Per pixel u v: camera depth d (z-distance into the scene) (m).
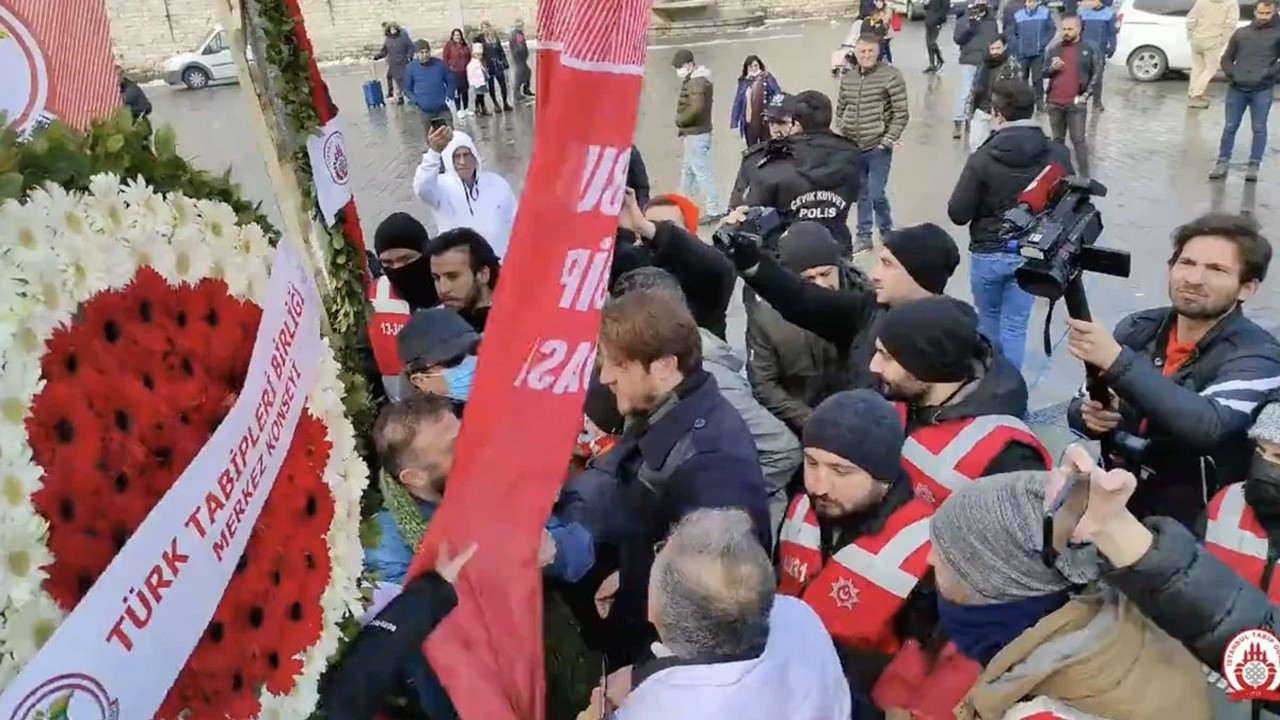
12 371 1.10
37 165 1.22
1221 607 1.59
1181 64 14.41
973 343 2.51
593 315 1.91
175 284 1.35
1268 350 2.57
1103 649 1.65
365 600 1.72
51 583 1.11
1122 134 11.61
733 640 1.75
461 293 3.66
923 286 3.19
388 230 4.01
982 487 1.88
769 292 3.28
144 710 1.19
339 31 23.58
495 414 1.88
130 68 22.31
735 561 1.77
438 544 1.82
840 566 2.31
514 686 1.81
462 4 23.86
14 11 1.91
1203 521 2.41
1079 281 2.40
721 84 16.84
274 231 1.63
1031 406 5.34
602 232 1.91
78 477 1.15
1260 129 9.19
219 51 20.55
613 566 2.47
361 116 16.62
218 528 1.33
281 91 1.98
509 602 1.83
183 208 1.39
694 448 2.46
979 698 1.74
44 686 1.08
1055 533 1.71
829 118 5.69
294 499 1.51
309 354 1.64
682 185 9.48
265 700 1.41
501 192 6.07
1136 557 1.61
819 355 3.48
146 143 1.41
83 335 1.19
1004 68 10.58
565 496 2.52
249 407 1.42
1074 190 2.45
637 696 1.79
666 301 2.54
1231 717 1.97
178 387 1.31
